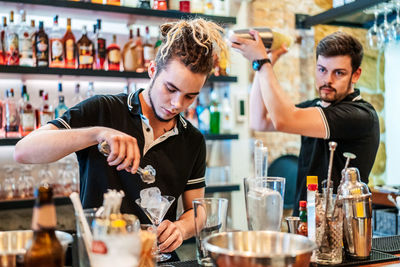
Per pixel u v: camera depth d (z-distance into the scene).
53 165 2.94
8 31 2.71
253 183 1.36
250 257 0.93
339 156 2.09
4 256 0.91
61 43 2.81
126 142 1.24
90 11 2.83
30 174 2.83
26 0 2.63
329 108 2.05
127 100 1.67
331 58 2.07
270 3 3.41
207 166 3.54
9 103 2.71
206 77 1.44
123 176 1.60
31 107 2.76
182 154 1.71
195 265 1.30
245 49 2.11
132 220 1.02
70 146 1.35
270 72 2.08
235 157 3.47
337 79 2.09
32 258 0.89
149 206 1.39
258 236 1.10
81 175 1.66
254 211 1.35
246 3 3.36
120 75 2.90
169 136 1.67
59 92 2.95
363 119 2.03
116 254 0.90
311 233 1.35
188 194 1.79
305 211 1.42
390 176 3.65
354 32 3.51
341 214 1.35
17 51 2.71
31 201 2.67
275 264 0.93
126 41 3.22
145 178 1.32
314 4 3.54
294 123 2.02
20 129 2.76
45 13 2.86
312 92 3.50
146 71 2.99
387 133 3.66
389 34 2.75
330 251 1.33
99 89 3.15
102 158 1.60
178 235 1.42
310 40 3.49
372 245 1.59
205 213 1.27
